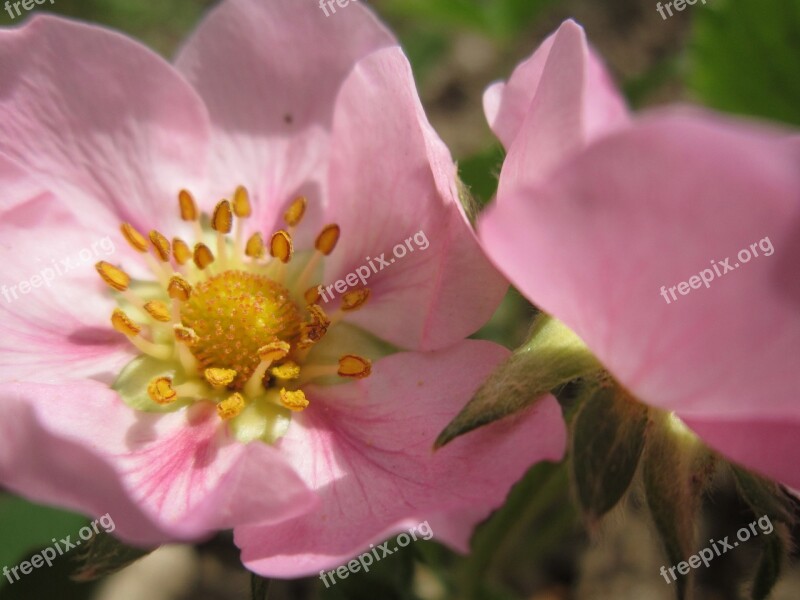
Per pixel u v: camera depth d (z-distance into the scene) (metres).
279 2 0.06
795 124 0.09
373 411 0.05
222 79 0.06
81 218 0.06
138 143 0.06
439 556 0.08
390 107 0.05
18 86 0.06
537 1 0.10
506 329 0.09
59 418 0.05
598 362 0.05
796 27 0.08
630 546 0.09
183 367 0.06
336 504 0.05
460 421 0.05
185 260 0.06
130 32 0.11
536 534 0.09
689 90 0.09
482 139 0.12
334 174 0.06
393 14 0.12
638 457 0.05
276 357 0.06
